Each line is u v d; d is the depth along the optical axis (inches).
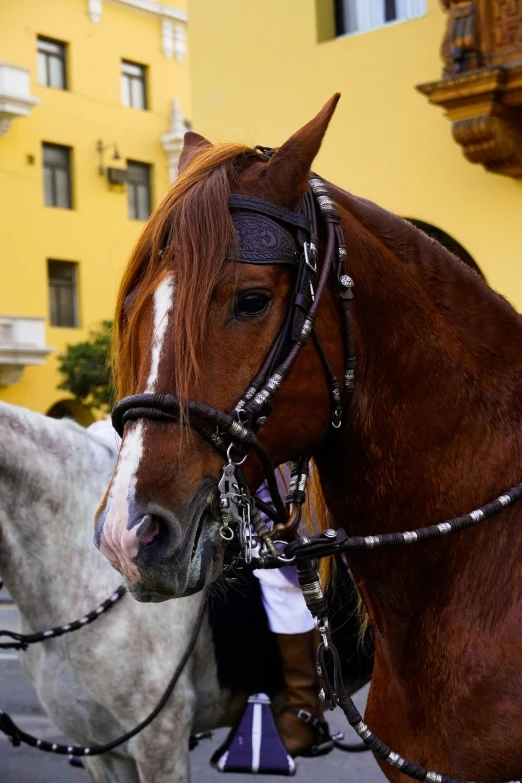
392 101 312.5
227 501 56.7
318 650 67.2
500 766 62.9
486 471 67.8
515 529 66.9
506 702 62.7
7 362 728.3
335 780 159.0
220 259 56.6
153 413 55.3
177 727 107.9
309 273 60.4
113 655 105.8
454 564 66.7
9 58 753.6
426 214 307.3
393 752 65.4
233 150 62.1
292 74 333.4
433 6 301.1
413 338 67.1
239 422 56.7
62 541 108.5
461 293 70.8
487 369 69.9
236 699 116.7
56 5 786.8
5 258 746.2
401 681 68.8
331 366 62.3
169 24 864.9
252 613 114.6
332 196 68.3
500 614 64.8
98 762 114.9
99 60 815.1
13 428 108.2
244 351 57.5
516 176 284.7
